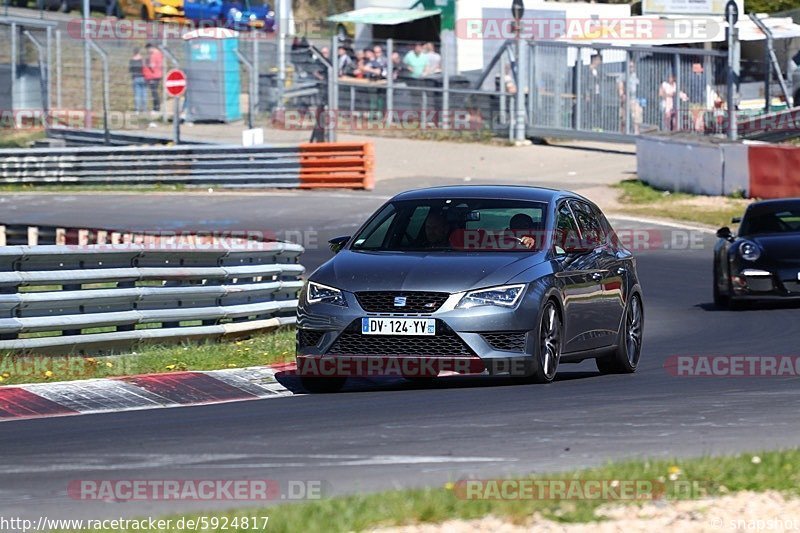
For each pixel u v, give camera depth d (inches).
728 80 4244.6
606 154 4852.4
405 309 1277.1
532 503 749.3
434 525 711.7
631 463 856.3
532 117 5093.5
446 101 5260.8
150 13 6215.6
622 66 4768.7
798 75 4520.2
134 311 1622.8
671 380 1435.8
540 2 5270.7
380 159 4864.7
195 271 1733.5
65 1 6658.5
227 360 1561.3
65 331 1568.7
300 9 6914.4
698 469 835.4
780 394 1284.4
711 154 3964.1
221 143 4817.9
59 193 4252.0
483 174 4539.9
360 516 721.6
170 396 1317.7
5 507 825.5
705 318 2212.1
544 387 1330.0
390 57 5374.0
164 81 5403.5
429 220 1407.5
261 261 1948.8
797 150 3742.6
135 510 813.2
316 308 1305.4
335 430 1076.5
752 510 745.6
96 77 5575.8
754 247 2268.7
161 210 3833.7
